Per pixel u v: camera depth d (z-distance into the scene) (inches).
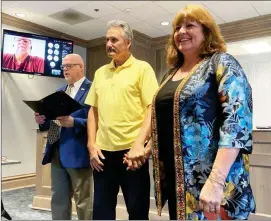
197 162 31.6
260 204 58.5
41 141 68.7
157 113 35.5
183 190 32.1
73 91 55.8
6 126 69.5
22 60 81.0
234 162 30.3
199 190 31.4
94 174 45.1
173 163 33.6
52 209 52.5
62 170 54.9
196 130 31.7
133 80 43.1
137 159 39.6
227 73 30.7
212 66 32.2
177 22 35.3
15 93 79.0
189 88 32.4
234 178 30.2
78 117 53.1
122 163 42.9
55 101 46.4
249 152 30.1
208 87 31.7
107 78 45.4
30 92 82.4
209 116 31.4
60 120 50.6
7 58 78.0
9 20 73.8
